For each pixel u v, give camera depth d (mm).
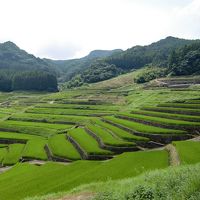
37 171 59375
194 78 179500
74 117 123625
